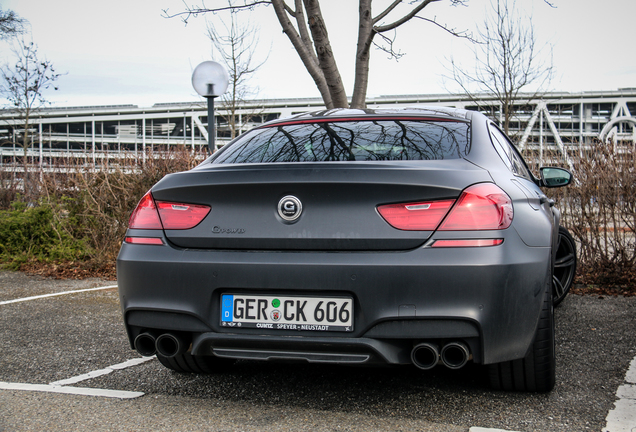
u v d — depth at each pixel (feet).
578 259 20.26
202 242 7.70
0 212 26.61
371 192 7.18
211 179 7.72
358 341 7.12
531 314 7.45
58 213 26.23
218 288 7.52
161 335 7.82
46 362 10.92
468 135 9.09
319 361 7.36
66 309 16.11
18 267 24.43
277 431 7.34
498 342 7.13
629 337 12.23
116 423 7.65
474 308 6.91
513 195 7.92
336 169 7.32
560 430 7.32
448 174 7.29
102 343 12.37
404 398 8.60
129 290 7.97
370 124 9.53
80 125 175.32
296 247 7.35
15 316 15.19
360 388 9.11
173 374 10.07
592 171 19.74
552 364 8.30
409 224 7.08
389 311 7.02
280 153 8.91
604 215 19.56
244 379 9.70
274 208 7.46
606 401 8.34
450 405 8.27
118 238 25.11
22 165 36.17
